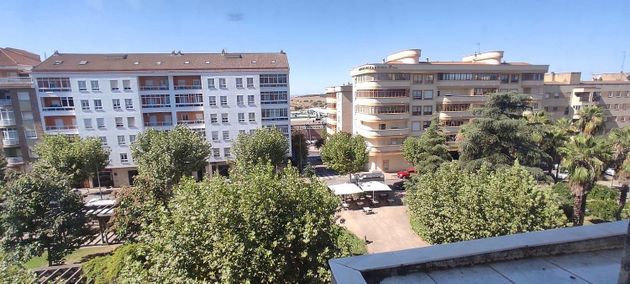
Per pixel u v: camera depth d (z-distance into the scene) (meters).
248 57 43.53
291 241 10.19
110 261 14.12
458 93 43.59
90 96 37.44
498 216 14.42
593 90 47.75
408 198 22.61
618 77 58.91
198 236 9.66
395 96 41.41
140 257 10.88
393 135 42.28
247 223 9.77
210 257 9.33
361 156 35.44
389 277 3.69
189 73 38.97
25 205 16.98
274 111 41.50
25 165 37.59
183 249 9.44
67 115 37.53
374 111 41.56
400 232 24.11
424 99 42.75
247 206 9.86
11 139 36.94
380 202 30.78
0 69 39.16
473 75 43.16
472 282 3.62
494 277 3.71
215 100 39.97
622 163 22.75
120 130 38.69
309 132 72.50
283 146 32.81
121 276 11.05
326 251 10.11
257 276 9.68
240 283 9.16
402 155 44.41
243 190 10.51
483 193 15.05
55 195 18.02
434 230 16.62
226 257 9.26
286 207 10.93
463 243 4.17
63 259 19.08
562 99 48.91
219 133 40.69
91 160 31.86
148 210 14.45
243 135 33.38
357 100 45.09
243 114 40.72
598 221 24.36
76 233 18.44
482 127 24.39
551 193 16.31
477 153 24.91
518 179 15.51
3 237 17.52
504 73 43.75
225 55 43.75
